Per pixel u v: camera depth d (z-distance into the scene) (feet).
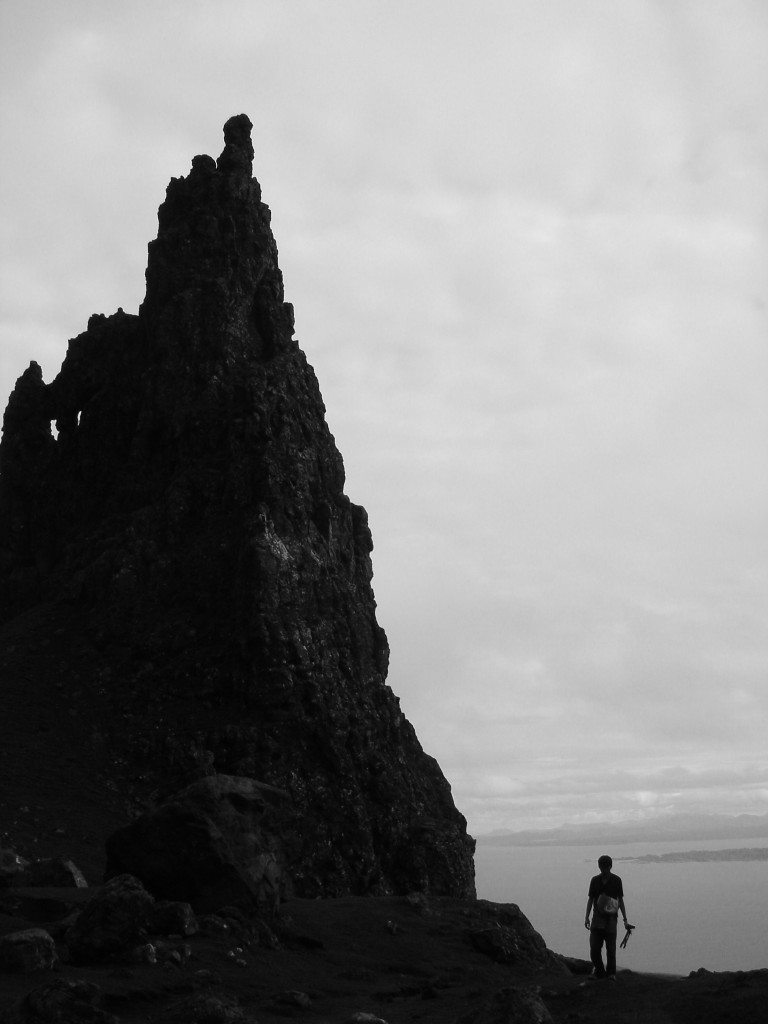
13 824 194.70
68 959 89.86
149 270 315.78
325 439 281.33
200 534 265.75
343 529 274.36
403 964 109.81
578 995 85.25
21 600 302.66
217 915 104.53
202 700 237.86
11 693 240.32
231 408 279.69
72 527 309.83
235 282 302.04
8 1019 70.69
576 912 600.80
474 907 133.08
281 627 237.86
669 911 588.50
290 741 229.86
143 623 255.91
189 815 110.11
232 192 312.09
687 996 75.66
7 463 330.13
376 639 269.23
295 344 303.27
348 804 225.97
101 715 238.68
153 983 83.41
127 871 109.19
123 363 316.40
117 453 310.65
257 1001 85.66
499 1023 71.05
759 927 448.65
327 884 213.25
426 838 231.71
